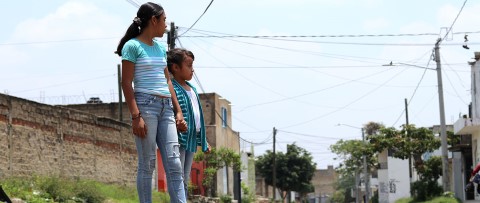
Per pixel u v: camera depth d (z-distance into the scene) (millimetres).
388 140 49500
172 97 7410
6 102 23188
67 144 27156
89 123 29078
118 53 7211
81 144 28266
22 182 23031
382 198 74812
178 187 7070
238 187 47594
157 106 6984
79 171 27938
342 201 121938
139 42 7020
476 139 41781
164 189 37250
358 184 82500
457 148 45125
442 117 40031
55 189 23328
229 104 54688
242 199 52688
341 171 80438
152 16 7062
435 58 39375
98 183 28453
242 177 61094
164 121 7066
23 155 24078
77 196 24156
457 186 45625
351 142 77812
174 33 26516
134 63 6949
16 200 19484
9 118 23344
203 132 8148
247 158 63312
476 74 39719
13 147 23500
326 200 139625
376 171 88375
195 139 7914
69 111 27453
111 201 25641
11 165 23312
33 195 21828
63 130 26922
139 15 7094
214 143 47688
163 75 7109
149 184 7039
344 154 78688
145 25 7086
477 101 39875
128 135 32906
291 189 89062
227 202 44094
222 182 48375
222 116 51219
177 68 7918
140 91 6965
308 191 90938
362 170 78938
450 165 50594
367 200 69562
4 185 20969
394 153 50188
